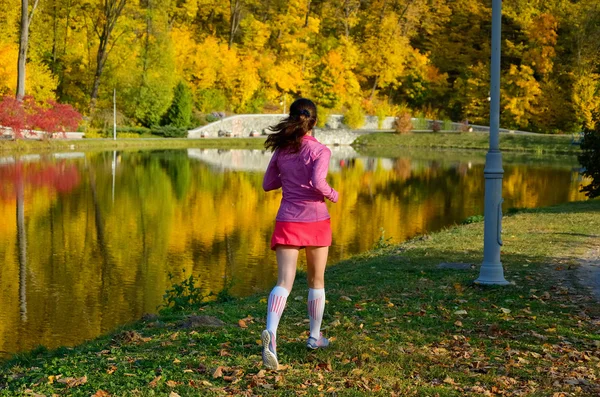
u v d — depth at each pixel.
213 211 21.61
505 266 9.97
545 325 6.47
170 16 78.06
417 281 8.88
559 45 78.06
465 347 5.68
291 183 5.09
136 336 5.95
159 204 22.91
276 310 4.95
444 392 4.52
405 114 74.94
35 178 29.84
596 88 71.56
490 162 8.48
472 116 80.62
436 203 25.14
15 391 4.39
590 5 74.94
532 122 76.19
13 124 46.12
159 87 63.56
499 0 8.45
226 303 8.05
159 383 4.53
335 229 18.52
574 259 10.65
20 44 47.06
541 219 16.31
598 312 7.12
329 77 80.25
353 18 85.19
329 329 6.16
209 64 72.38
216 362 5.06
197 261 14.06
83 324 9.59
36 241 16.03
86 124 58.75
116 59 62.22
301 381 4.67
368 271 9.89
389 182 32.88
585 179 34.97
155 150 52.94
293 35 80.38
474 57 89.38
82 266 13.47
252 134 71.81
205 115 71.25
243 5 80.44
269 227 18.64
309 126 5.07
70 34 64.19
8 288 11.65
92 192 25.66
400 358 5.27
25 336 8.98
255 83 75.00
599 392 4.62
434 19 90.44
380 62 83.81
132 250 15.13
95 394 4.31
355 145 73.12
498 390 4.60
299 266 12.69
